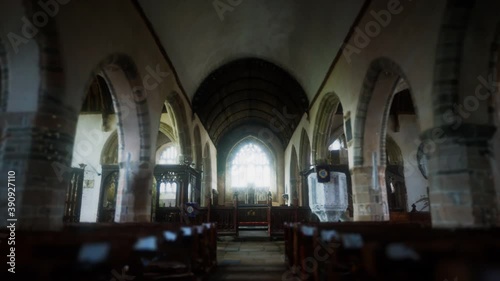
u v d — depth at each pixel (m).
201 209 14.65
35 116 5.36
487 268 2.09
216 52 15.18
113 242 3.14
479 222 5.23
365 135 10.02
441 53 5.69
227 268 7.57
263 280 6.32
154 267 5.70
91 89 17.33
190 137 15.82
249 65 17.45
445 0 5.58
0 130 5.36
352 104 10.37
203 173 22.55
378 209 9.66
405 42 7.02
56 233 3.90
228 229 14.49
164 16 10.36
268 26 14.06
